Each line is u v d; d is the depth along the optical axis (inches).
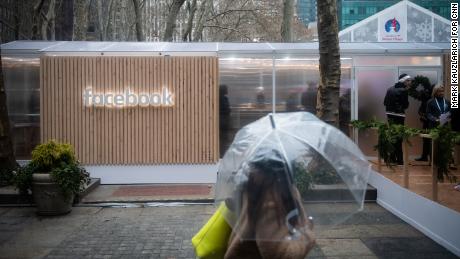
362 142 480.7
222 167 107.2
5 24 856.9
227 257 100.4
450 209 251.4
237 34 1459.2
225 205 103.4
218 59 463.2
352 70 486.9
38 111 459.5
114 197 387.9
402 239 274.2
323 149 104.3
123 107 456.1
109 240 277.4
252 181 95.8
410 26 559.5
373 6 2871.6
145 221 322.3
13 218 331.9
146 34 1846.7
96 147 456.4
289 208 93.3
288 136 103.1
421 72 488.7
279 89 470.0
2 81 398.9
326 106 398.0
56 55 454.3
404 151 321.7
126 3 1606.8
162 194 401.1
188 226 308.8
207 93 460.1
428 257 241.0
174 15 812.0
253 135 105.7
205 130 460.8
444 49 479.8
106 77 455.2
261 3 1374.3
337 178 104.5
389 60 487.8
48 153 343.6
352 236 280.5
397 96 442.6
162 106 457.4
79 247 263.7
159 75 457.1
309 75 471.2
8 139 400.2
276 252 91.0
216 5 1590.8
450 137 267.0
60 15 1015.6
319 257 242.4
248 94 468.4
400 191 324.8
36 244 269.7
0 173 394.9
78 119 455.8
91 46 481.1
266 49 465.1
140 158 457.7
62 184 330.6
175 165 461.1
